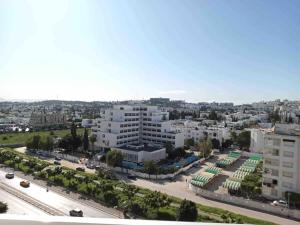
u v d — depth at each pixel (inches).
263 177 1600.6
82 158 2431.1
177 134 2869.1
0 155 2256.4
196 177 1804.9
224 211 1279.5
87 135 2785.4
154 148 2532.0
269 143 1581.0
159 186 1732.3
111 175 1875.0
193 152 2878.9
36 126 5068.9
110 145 2704.2
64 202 1378.0
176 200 1417.3
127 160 2405.3
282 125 1681.8
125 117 2829.7
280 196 1537.9
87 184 1560.0
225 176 1995.6
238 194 1590.8
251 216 1296.8
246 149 3026.6
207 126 3654.0
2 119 5679.1
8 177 1765.5
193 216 1141.7
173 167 2100.1
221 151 2974.9
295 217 1302.9
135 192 1494.8
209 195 1542.8
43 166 1950.1
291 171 1512.1
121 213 1263.5
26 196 1446.9
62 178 1674.5
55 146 2827.3
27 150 2785.4
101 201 1403.8
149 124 2999.5
